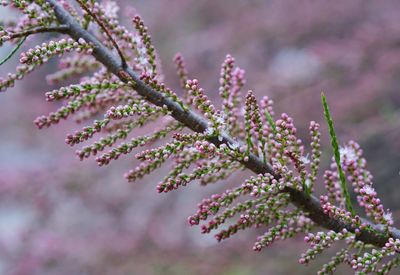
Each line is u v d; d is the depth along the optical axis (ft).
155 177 29.50
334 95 28.55
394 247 5.97
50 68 41.86
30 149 38.58
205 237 27.12
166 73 35.45
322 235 6.21
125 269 24.48
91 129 6.13
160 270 24.00
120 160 29.78
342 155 7.11
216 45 35.60
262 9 36.17
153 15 41.93
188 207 29.53
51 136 36.32
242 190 6.42
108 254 25.25
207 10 40.34
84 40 6.98
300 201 6.64
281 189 6.44
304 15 33.30
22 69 6.86
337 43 30.40
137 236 26.23
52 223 29.25
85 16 7.14
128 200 29.60
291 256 23.29
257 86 31.48
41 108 39.06
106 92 7.16
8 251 27.04
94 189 28.76
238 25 35.22
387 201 25.77
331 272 6.46
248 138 6.42
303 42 34.50
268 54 35.42
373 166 26.45
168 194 30.37
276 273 22.90
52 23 7.28
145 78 6.44
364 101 27.55
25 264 25.52
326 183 7.07
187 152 6.78
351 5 32.65
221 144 6.31
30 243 26.81
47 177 28.27
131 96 7.22
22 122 39.09
